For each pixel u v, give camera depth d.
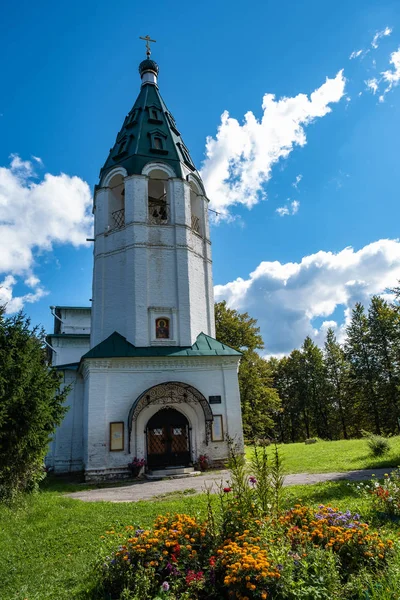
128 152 25.84
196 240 25.45
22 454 12.88
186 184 25.38
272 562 5.00
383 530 6.73
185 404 21.12
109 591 5.71
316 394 58.09
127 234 23.73
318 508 7.37
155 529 6.79
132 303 22.50
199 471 19.66
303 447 27.39
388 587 4.73
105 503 12.35
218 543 6.00
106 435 19.66
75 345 30.91
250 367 38.44
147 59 30.84
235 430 21.39
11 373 12.79
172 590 5.29
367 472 14.08
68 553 7.86
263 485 7.00
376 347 45.78
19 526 10.06
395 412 42.44
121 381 20.62
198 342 23.03
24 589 6.26
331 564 5.12
